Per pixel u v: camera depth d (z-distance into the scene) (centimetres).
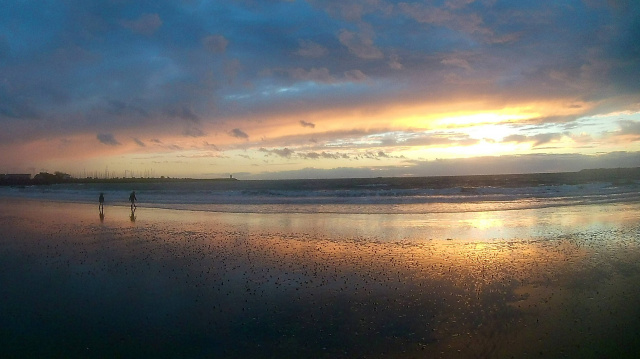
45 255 1278
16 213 2723
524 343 615
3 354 598
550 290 870
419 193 4128
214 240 1537
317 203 3284
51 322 721
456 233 1653
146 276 1022
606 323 684
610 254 1213
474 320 708
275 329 683
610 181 5912
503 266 1080
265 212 2647
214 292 888
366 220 2136
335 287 912
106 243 1487
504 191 4109
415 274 1009
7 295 875
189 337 656
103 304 815
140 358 587
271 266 1113
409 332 661
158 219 2286
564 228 1744
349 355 588
